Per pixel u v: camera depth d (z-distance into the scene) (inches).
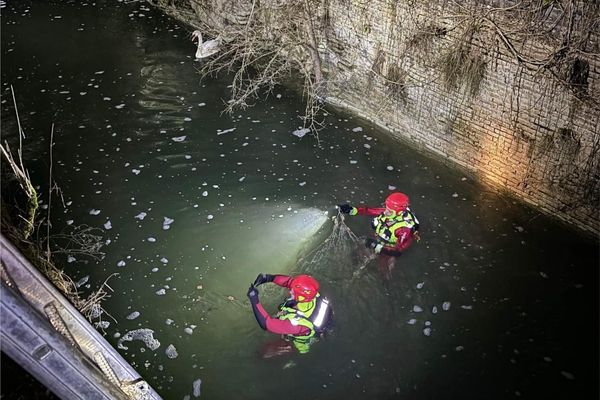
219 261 270.1
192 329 238.5
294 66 412.2
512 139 288.7
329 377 220.1
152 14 530.9
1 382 164.1
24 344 137.9
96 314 241.6
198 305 249.0
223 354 228.4
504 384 216.5
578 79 251.9
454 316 241.8
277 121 369.7
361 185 313.9
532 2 253.1
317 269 262.1
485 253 270.5
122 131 365.1
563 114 260.7
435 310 243.9
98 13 538.3
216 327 239.3
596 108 246.7
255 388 216.5
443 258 267.7
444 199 302.8
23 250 208.2
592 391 212.5
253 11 379.6
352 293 250.8
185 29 499.5
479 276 259.1
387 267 261.4
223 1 439.5
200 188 314.8
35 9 547.8
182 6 520.4
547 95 263.1
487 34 276.4
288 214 294.8
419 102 329.7
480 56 284.2
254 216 294.2
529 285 254.5
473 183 314.3
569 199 275.4
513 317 241.0
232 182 318.3
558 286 253.9
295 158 335.9
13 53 466.0
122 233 286.4
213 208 300.8
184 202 305.6
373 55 345.1
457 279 257.6
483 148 305.9
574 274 259.1
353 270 260.7
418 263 265.1
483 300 248.4
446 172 323.0
